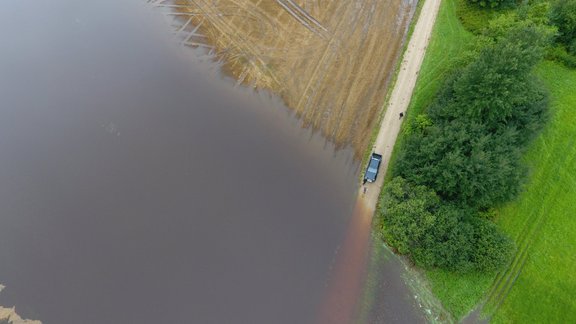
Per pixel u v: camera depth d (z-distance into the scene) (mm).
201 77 47625
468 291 36312
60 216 40156
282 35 50250
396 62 47562
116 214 40312
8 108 46406
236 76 47500
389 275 37469
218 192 41375
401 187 37781
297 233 39562
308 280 37625
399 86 45812
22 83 48062
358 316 36250
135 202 40906
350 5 52375
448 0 51312
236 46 49656
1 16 53094
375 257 38219
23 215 40156
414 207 36469
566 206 39438
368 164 41375
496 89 36406
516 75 36594
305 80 47000
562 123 43469
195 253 38625
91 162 43000
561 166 41375
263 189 41562
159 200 41000
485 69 36719
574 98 44938
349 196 40875
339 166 42344
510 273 36875
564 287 35875
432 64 46781
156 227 39719
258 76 47438
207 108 45812
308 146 43500
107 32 51406
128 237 39250
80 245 38812
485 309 35844
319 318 36219
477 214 37969
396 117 44031
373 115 44438
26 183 41812
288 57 48625
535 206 39531
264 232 39625
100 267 37844
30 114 46000
